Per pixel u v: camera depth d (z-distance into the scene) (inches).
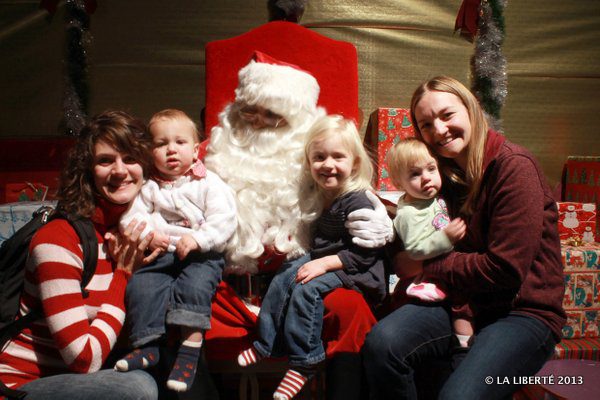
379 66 124.6
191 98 123.8
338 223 76.9
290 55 105.2
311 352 70.4
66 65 121.3
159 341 69.0
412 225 72.1
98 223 68.1
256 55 87.6
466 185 74.5
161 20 122.0
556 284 68.2
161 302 68.3
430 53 125.0
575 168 123.3
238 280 83.5
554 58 126.5
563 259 99.5
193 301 68.1
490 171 69.3
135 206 72.1
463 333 70.5
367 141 122.1
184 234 71.6
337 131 74.1
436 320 71.0
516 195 65.5
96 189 67.9
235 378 99.7
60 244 61.9
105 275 67.7
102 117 67.3
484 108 123.4
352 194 75.7
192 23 122.3
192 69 123.3
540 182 67.2
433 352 71.4
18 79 122.4
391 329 68.6
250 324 76.7
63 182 67.6
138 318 66.8
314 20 122.7
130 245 67.3
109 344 62.5
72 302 61.1
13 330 61.7
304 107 84.0
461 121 70.2
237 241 78.0
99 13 121.0
